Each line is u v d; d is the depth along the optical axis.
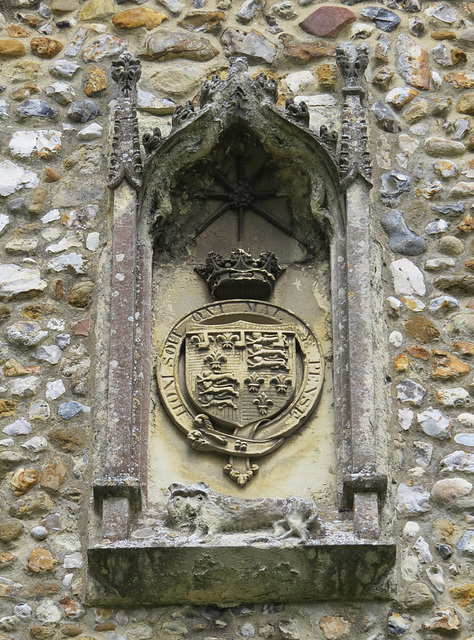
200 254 7.98
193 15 8.65
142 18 8.64
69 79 8.46
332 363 7.50
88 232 7.92
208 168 8.09
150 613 6.78
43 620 6.77
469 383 7.45
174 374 7.44
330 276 7.76
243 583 6.71
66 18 8.67
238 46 8.56
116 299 7.43
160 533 6.84
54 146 8.22
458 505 7.07
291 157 7.99
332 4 8.71
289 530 6.75
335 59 8.50
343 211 7.78
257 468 7.22
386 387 7.41
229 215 8.12
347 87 8.12
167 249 7.92
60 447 7.24
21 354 7.53
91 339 7.56
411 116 8.34
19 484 7.13
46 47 8.55
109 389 7.17
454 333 7.62
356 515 6.86
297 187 8.07
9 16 8.68
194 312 7.66
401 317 7.67
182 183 8.05
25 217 7.98
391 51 8.59
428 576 6.88
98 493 6.88
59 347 7.54
